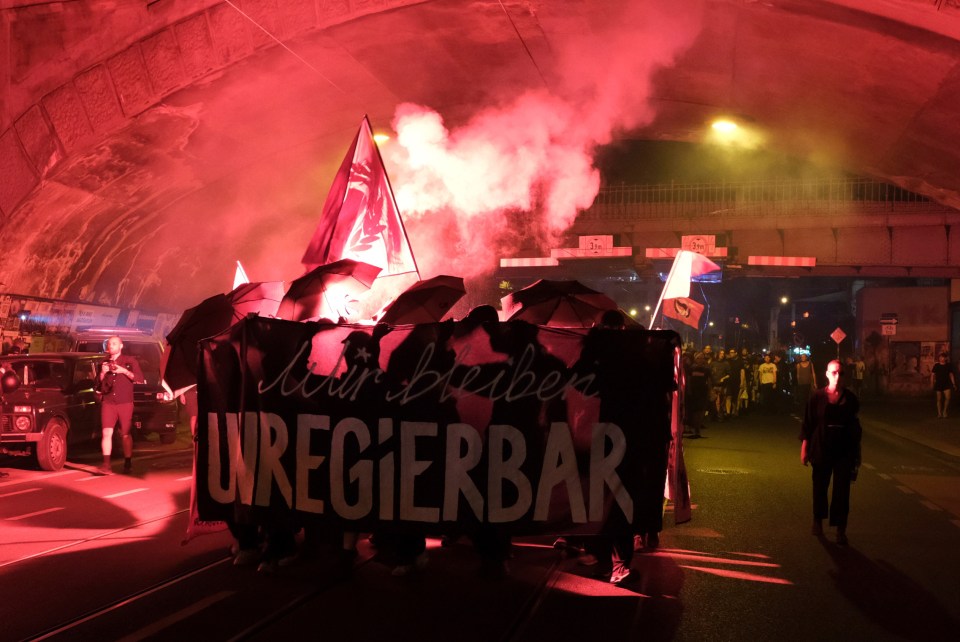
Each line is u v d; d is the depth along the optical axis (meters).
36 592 6.44
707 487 11.98
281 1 16.02
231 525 7.23
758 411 27.48
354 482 6.70
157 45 16.70
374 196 9.11
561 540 7.77
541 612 6.08
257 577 6.89
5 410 12.88
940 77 12.50
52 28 17.02
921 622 6.00
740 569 7.45
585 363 6.52
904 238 34.31
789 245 35.56
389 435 6.67
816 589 6.82
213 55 16.55
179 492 11.32
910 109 14.01
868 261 34.78
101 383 13.20
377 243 9.10
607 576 7.01
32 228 18.58
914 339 40.38
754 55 14.91
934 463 15.30
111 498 10.83
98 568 7.19
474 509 6.55
